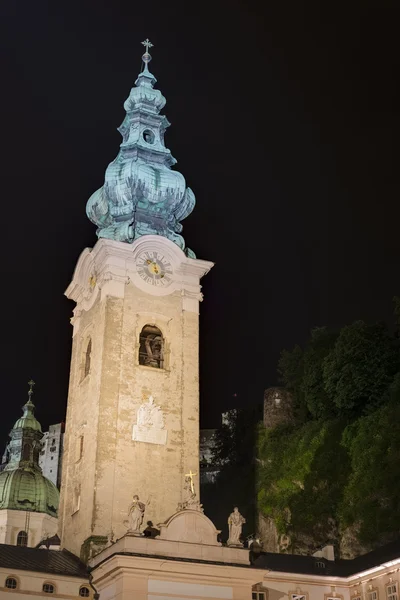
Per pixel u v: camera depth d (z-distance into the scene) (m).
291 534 92.19
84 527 65.81
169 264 76.19
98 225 81.44
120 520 65.38
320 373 101.81
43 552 65.62
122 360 70.94
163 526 60.81
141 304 73.56
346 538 85.06
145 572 57.94
